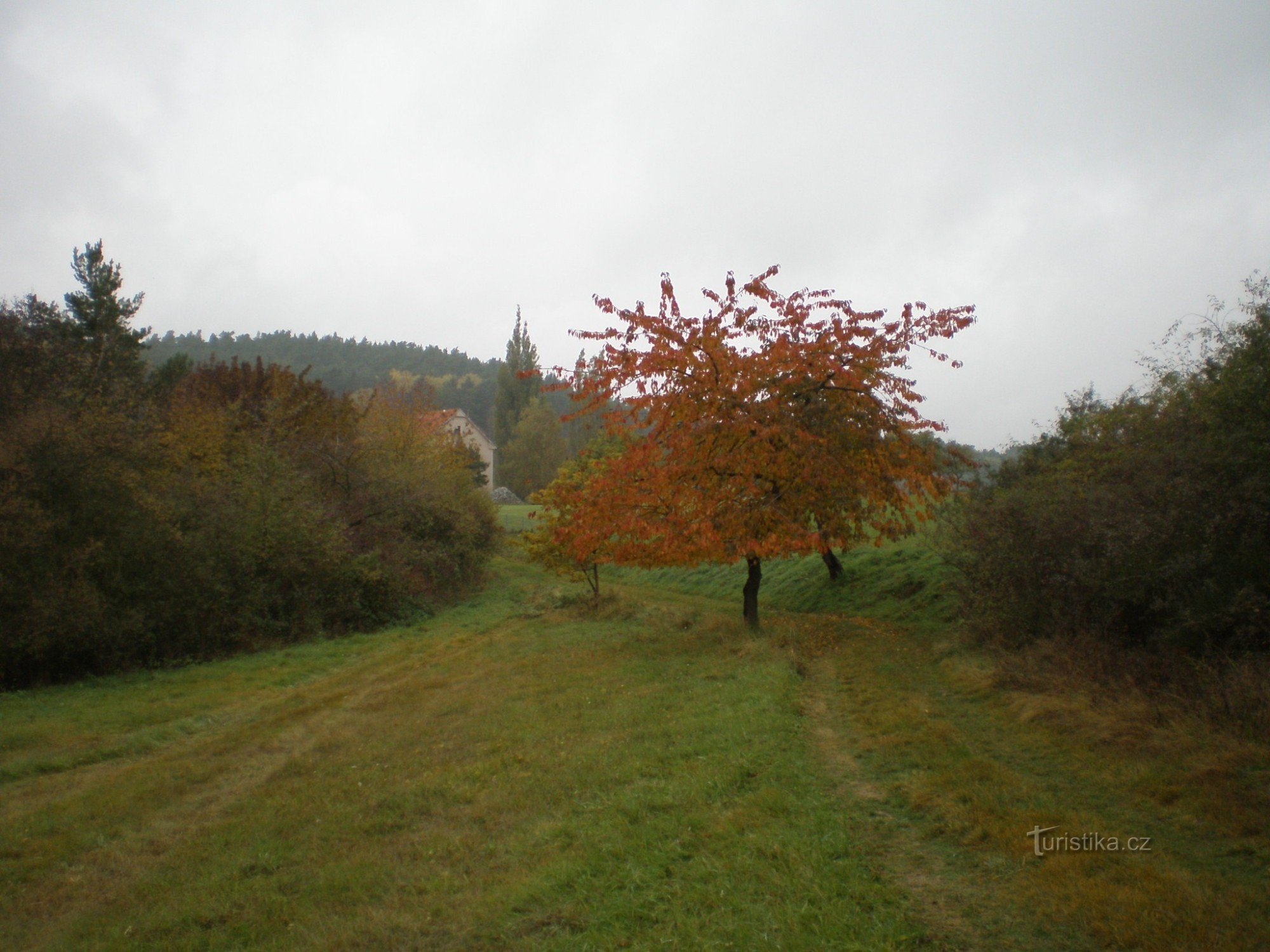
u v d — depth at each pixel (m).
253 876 6.32
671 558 15.37
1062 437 16.80
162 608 17.27
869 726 8.91
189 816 8.12
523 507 65.88
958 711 9.52
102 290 30.89
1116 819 5.81
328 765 9.45
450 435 45.47
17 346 21.03
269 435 26.22
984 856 5.28
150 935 5.41
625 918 4.80
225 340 170.62
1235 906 4.34
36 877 6.61
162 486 19.16
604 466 20.31
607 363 15.82
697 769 7.54
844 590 22.91
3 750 10.31
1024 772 7.09
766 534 15.29
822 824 5.95
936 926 4.41
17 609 14.61
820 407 15.54
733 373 15.06
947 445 16.59
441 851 6.39
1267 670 7.39
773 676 11.36
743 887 5.01
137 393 22.50
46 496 15.81
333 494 28.20
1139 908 4.37
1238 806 5.70
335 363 170.62
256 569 19.95
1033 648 11.09
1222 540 8.39
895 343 15.48
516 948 4.67
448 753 9.40
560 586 30.28
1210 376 9.77
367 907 5.54
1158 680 8.55
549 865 5.74
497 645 17.94
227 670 16.11
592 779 7.66
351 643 19.78
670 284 15.56
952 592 16.33
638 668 13.41
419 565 27.34
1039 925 4.35
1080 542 10.59
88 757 10.18
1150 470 9.50
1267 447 8.14
